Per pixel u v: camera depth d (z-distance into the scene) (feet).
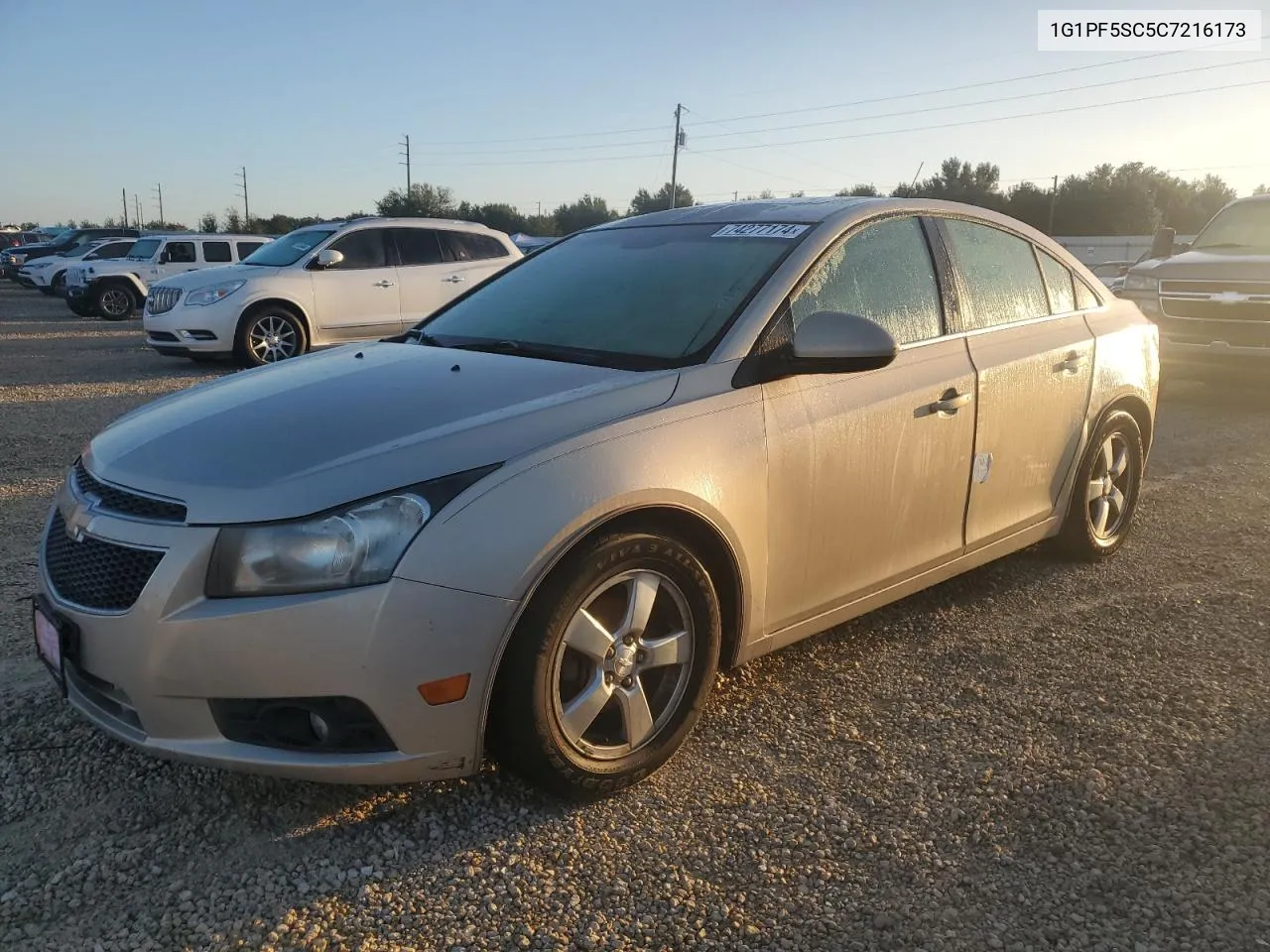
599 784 9.18
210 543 8.04
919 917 7.89
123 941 7.48
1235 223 34.50
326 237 41.52
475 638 8.18
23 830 8.81
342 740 8.18
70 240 112.98
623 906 7.97
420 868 8.37
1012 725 10.83
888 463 11.43
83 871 8.27
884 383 11.44
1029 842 8.83
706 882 8.28
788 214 12.34
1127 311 16.24
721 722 10.85
